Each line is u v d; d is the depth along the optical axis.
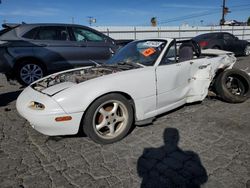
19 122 4.19
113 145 3.21
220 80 4.66
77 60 7.02
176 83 3.83
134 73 3.35
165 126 3.72
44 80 3.85
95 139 3.12
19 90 6.50
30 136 3.60
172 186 2.35
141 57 3.95
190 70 4.11
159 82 3.55
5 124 4.11
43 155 3.04
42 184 2.47
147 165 2.72
